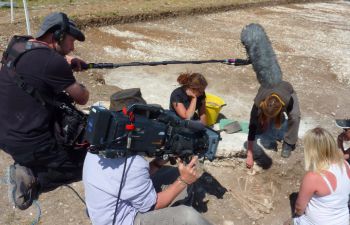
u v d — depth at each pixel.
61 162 3.55
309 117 6.16
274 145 5.02
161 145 2.89
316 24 12.24
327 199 3.22
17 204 3.57
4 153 4.27
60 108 3.39
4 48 7.02
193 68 7.50
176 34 9.69
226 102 6.28
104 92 5.94
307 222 3.40
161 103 6.00
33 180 3.59
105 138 2.64
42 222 3.52
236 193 4.36
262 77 4.10
